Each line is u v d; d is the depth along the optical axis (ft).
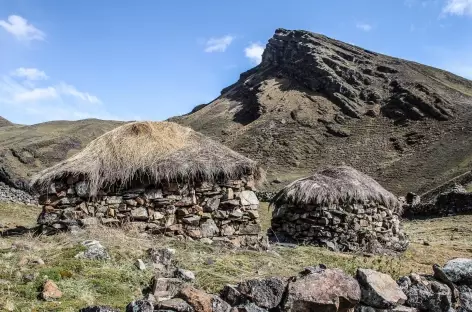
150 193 31.14
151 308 15.11
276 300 16.70
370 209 43.50
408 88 273.54
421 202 103.19
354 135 252.42
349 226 41.86
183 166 31.30
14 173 82.99
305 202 42.19
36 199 76.07
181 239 30.40
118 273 21.07
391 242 44.60
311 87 301.84
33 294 18.10
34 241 26.27
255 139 260.83
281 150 245.45
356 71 299.38
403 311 18.15
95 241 24.44
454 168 171.22
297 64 322.34
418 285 19.30
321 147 247.91
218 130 302.45
